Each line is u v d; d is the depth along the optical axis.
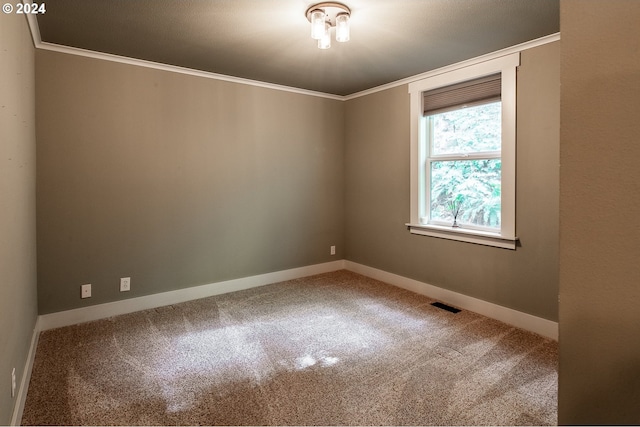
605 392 0.65
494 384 2.16
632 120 0.60
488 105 3.24
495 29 2.58
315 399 2.02
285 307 3.45
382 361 2.43
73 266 3.03
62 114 2.92
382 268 4.29
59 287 2.98
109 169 3.16
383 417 1.88
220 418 1.86
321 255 4.64
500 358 2.47
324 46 2.49
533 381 2.19
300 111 4.32
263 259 4.15
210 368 2.34
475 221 3.40
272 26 2.52
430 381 2.19
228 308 3.42
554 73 2.71
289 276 4.37
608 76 0.62
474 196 3.40
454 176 3.57
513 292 3.04
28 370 2.17
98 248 3.14
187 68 3.48
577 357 0.68
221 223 3.82
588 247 0.66
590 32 0.64
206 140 3.67
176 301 3.57
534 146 2.85
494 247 3.17
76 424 1.81
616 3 0.61
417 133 3.76
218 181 3.78
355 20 2.44
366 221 4.47
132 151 3.26
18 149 1.95
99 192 3.12
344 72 3.61
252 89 3.95
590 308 0.66
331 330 2.93
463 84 3.36
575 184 0.67
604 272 0.64
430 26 2.53
